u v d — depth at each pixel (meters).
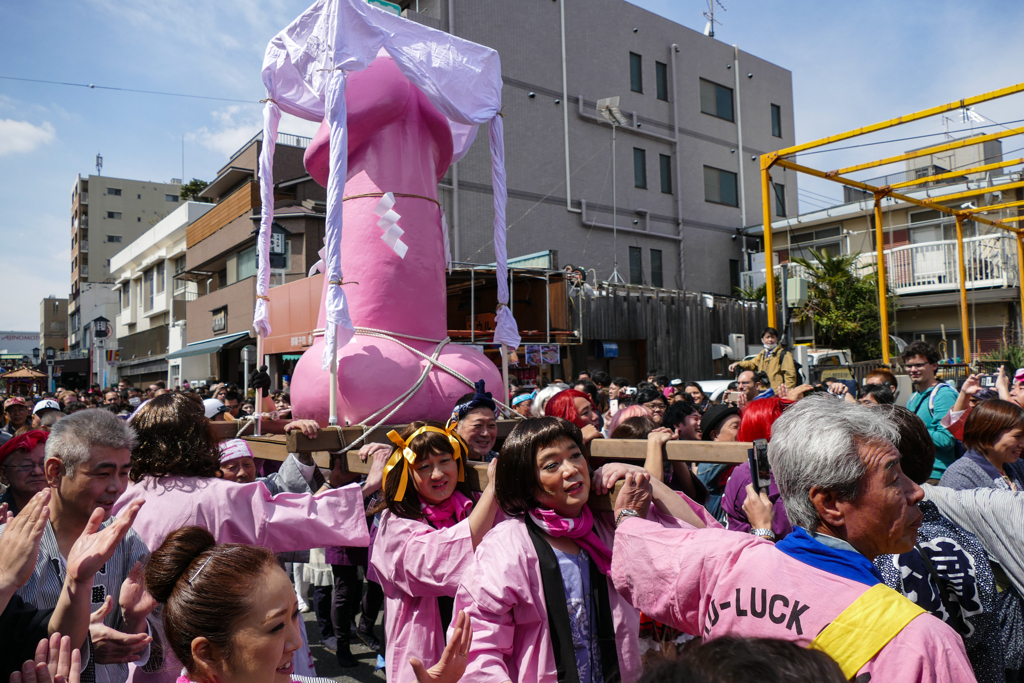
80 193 53.56
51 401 7.13
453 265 13.92
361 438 3.49
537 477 2.15
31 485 2.82
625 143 22.66
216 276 24.97
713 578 1.63
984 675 2.20
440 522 2.73
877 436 1.56
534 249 20.23
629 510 2.06
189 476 2.60
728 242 25.16
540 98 20.59
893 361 12.48
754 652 0.98
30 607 1.82
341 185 4.01
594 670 2.10
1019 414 2.95
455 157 5.68
